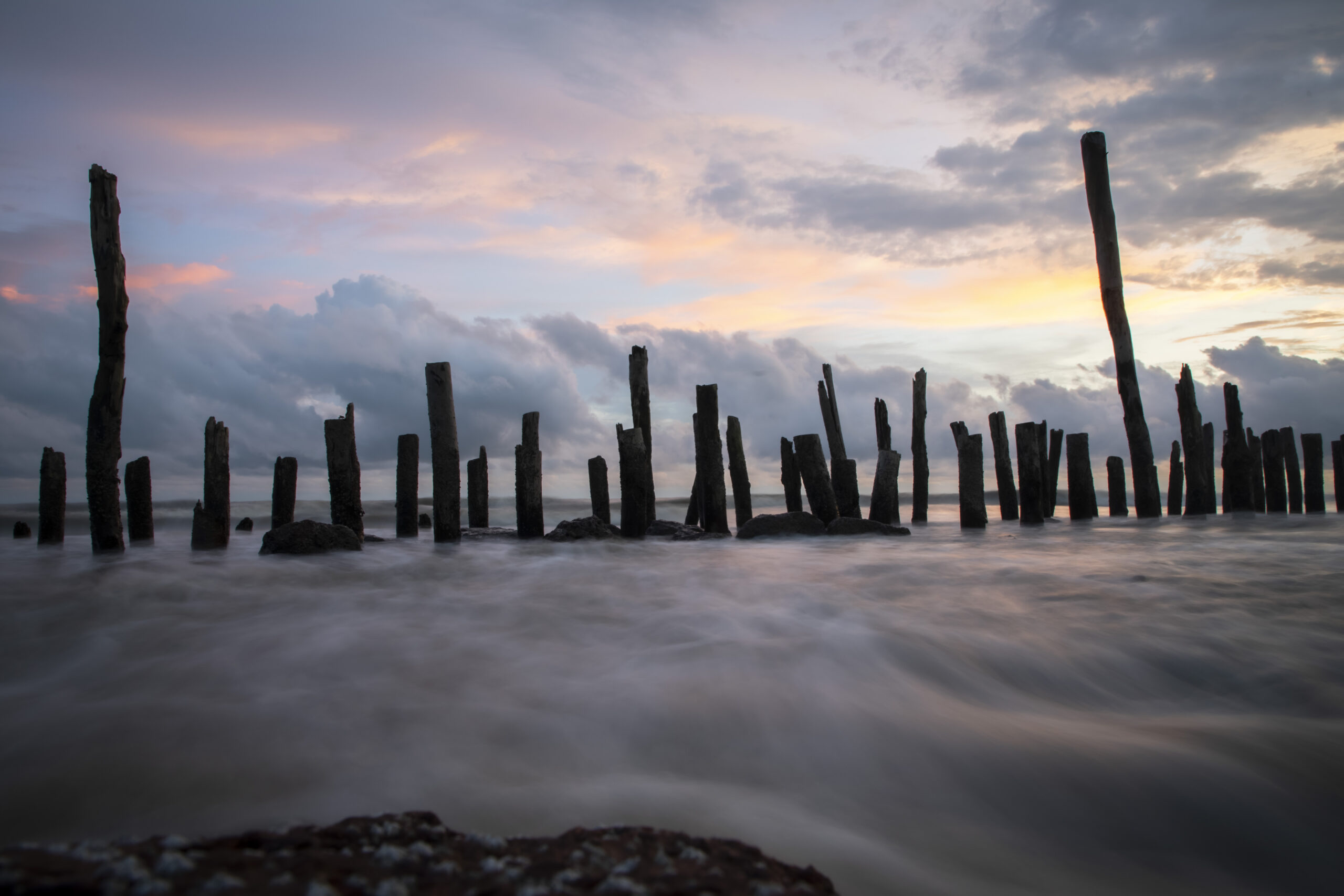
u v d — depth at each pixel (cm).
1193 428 1719
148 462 1345
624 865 166
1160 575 714
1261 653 470
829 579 746
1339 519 1620
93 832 249
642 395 1617
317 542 1045
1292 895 247
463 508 3472
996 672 447
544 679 414
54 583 743
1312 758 322
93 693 393
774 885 159
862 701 382
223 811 262
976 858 253
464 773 296
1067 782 303
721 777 304
